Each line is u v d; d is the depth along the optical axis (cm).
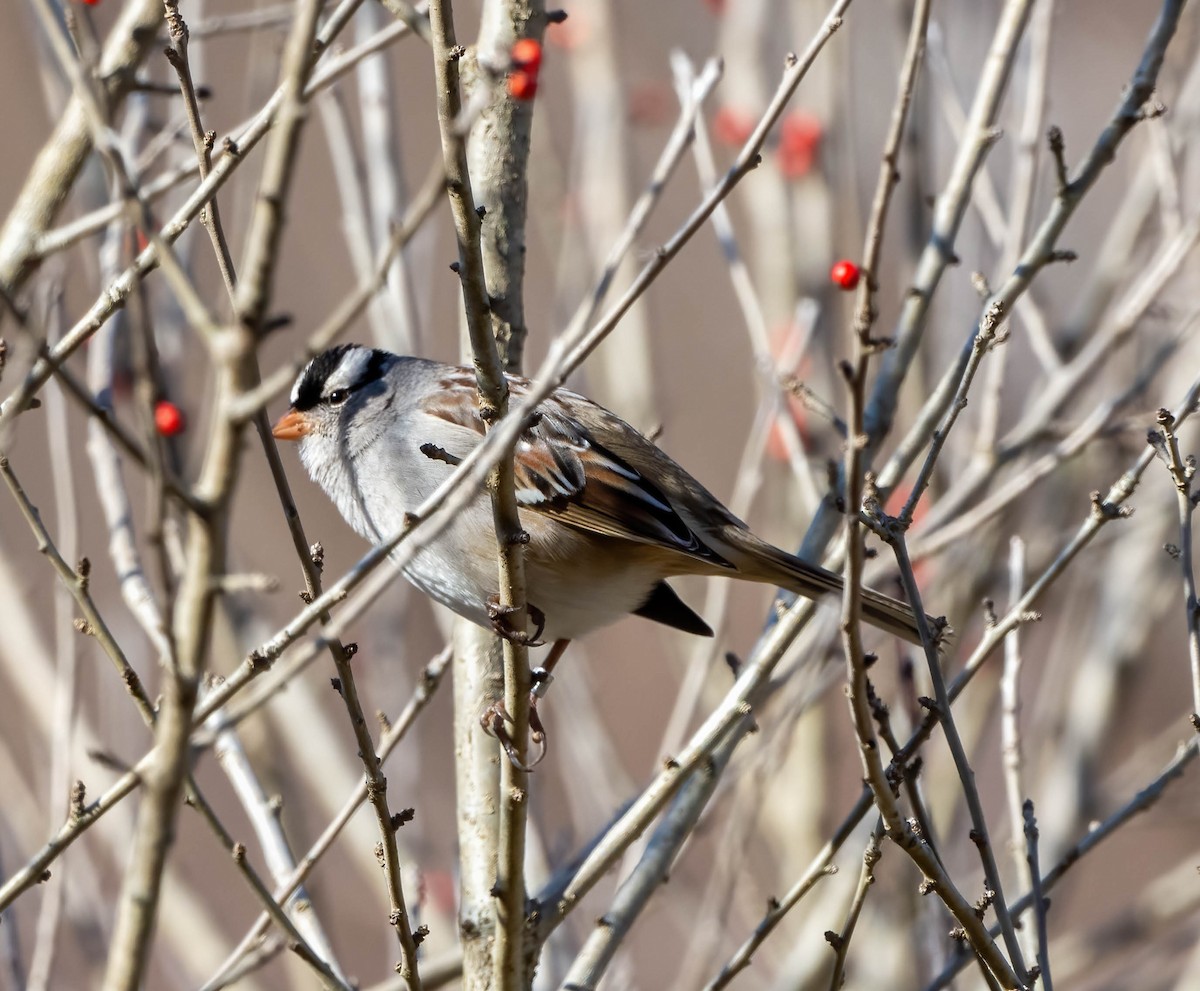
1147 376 878
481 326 562
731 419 1720
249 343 448
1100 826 676
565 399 891
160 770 459
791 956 1045
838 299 1209
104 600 1326
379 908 1384
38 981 744
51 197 731
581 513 841
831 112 1177
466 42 1379
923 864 571
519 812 637
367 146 1023
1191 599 644
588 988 728
